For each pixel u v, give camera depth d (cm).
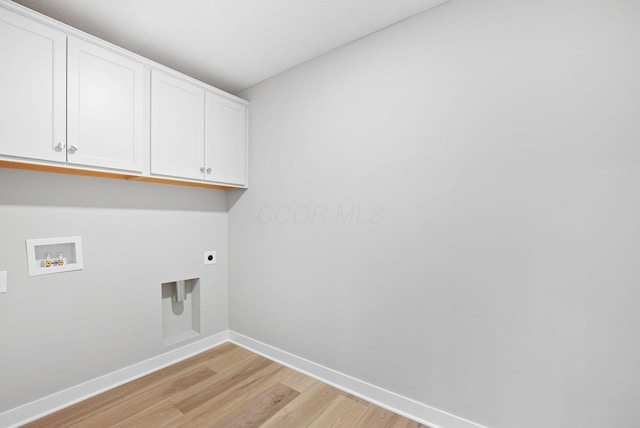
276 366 232
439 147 164
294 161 230
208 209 265
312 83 219
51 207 177
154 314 226
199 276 258
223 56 215
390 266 182
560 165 132
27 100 146
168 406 181
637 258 118
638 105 118
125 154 183
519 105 141
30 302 169
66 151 158
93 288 194
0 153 138
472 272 154
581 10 128
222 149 242
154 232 227
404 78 176
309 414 175
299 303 227
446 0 160
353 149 197
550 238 135
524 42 140
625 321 120
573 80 129
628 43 119
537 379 138
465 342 157
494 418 148
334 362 207
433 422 166
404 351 177
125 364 209
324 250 212
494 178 148
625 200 120
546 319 136
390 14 171
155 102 198
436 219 165
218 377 215
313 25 180
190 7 162
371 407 183
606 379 124
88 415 172
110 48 175
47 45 152
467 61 155
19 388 166
